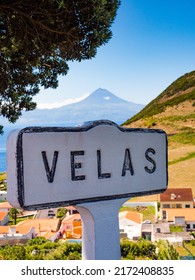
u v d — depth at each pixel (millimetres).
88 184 2471
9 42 6281
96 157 2516
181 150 65812
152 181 2803
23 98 7910
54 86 8070
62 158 2365
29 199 2223
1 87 7039
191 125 83000
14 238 27047
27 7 5637
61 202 2350
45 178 2291
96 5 5594
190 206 38375
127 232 28828
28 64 6957
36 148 2264
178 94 114312
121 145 2646
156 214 36281
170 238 23719
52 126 2342
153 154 2822
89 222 2549
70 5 5547
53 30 5836
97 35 5945
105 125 2568
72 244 11773
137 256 12344
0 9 5754
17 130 2242
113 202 2607
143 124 94188
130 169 2684
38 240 26266
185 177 50062
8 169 2275
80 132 2451
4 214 41094
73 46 6152
